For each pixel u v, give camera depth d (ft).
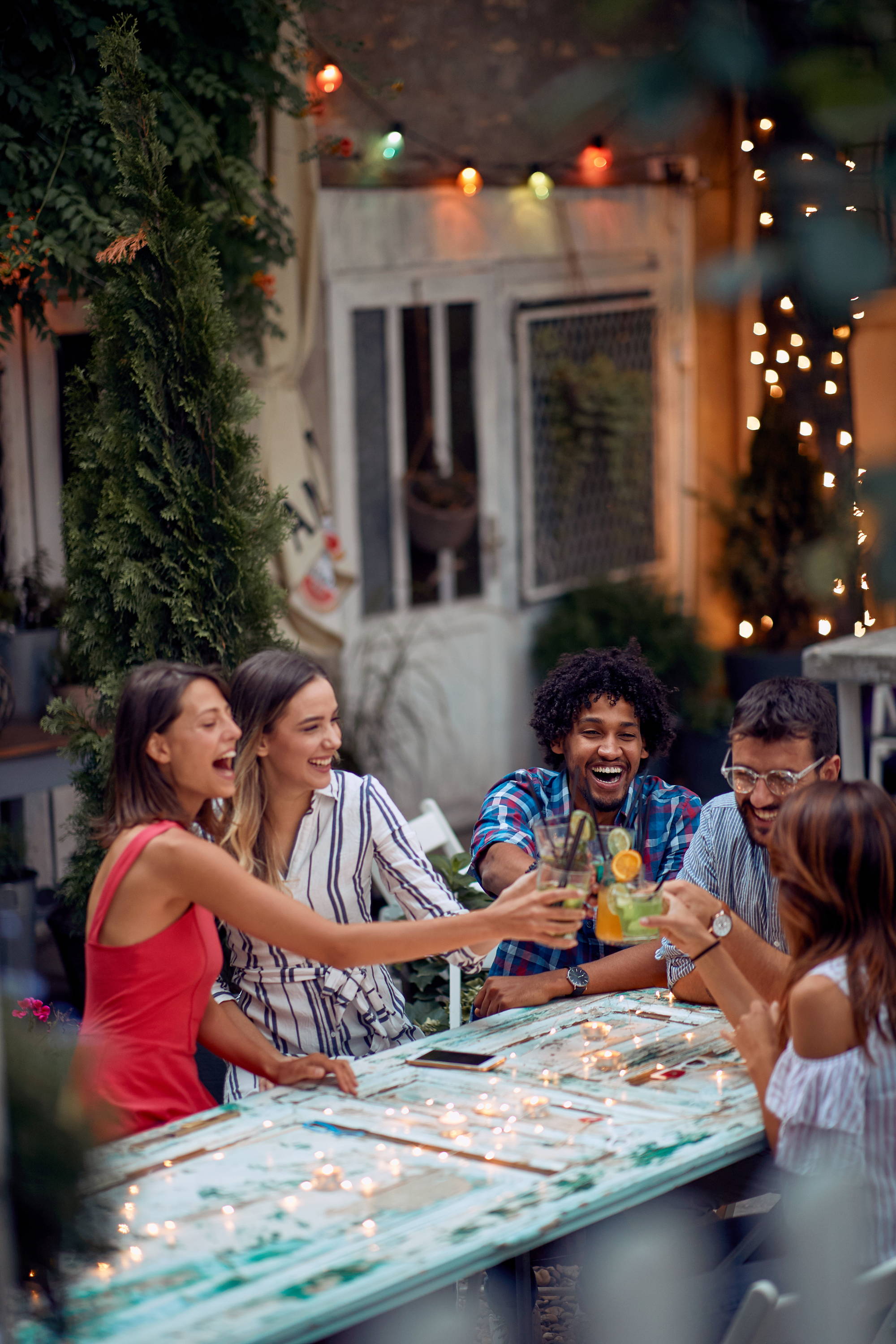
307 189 18.28
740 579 24.21
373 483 21.89
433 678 22.82
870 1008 6.77
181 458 12.51
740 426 26.04
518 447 23.82
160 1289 5.51
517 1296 8.04
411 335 22.17
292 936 7.91
